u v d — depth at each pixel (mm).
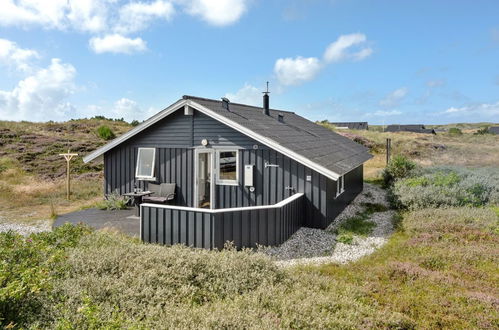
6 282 3709
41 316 3504
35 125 31547
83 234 6895
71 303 3830
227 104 12117
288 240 8242
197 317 3867
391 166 17312
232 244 7086
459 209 10555
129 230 9055
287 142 10148
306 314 4129
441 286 5684
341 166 10078
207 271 5254
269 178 9953
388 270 6238
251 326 3703
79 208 12078
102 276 4805
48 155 23297
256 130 10031
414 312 4809
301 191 9508
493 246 7629
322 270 6262
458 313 4773
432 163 26203
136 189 11375
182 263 5363
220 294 4832
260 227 7559
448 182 12703
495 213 9820
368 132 40844
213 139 10797
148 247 6211
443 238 8164
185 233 7309
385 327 4195
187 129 11250
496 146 33469
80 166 21656
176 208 7371
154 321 3723
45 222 10227
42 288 3770
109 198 12141
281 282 5215
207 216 7020
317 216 9320
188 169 11328
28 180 17828
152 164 11805
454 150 31484
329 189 9578
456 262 6770
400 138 35844
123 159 12422
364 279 5918
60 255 4887
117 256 5434
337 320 4051
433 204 11227
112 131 30844
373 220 10625
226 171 10656
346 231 9031
